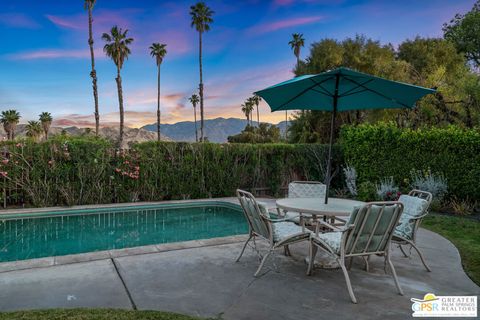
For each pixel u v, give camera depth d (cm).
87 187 915
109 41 3189
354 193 1049
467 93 1112
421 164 883
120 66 3216
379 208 317
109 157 942
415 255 455
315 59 1848
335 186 1198
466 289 338
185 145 1045
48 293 315
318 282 351
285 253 446
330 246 334
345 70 356
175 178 1030
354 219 314
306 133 1877
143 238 648
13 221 779
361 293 324
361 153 1055
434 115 1204
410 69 1448
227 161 1102
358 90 439
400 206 326
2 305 288
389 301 307
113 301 298
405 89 401
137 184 979
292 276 368
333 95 450
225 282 347
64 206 883
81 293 315
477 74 1145
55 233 679
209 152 1080
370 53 1753
